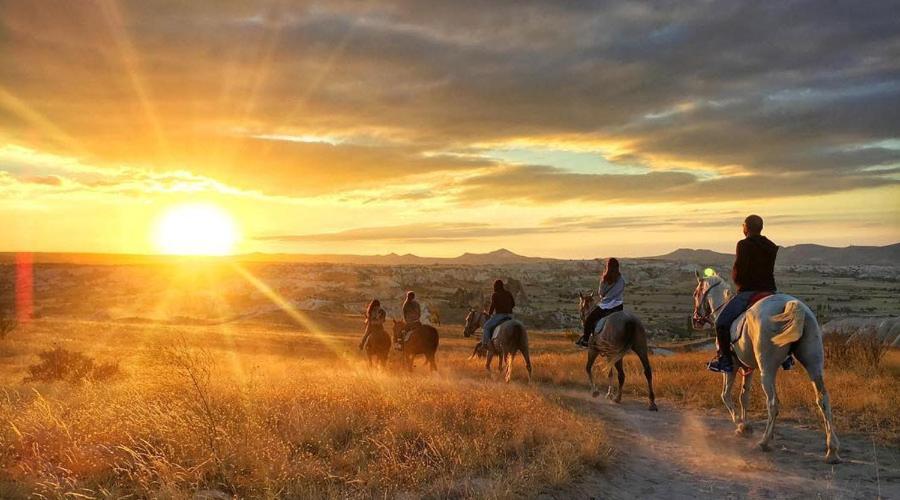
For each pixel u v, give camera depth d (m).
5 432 7.68
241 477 6.52
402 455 7.57
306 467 6.69
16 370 21.27
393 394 11.02
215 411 8.33
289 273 153.62
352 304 118.56
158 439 7.52
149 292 128.12
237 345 39.28
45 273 147.88
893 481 7.59
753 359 9.34
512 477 6.76
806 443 9.49
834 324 36.97
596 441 8.43
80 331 43.19
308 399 10.13
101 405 9.09
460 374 19.72
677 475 7.96
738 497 7.13
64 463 6.77
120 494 6.02
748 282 9.71
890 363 18.19
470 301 124.56
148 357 10.36
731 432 10.41
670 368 19.33
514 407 10.42
